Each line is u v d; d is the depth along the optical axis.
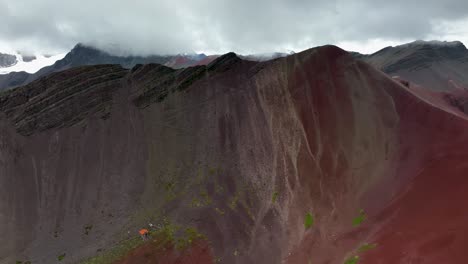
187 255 53.09
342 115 67.12
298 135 66.81
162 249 54.16
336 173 61.00
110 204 64.31
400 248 46.25
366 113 66.44
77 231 60.56
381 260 45.53
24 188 66.69
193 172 67.44
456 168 54.03
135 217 61.50
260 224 57.75
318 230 54.34
